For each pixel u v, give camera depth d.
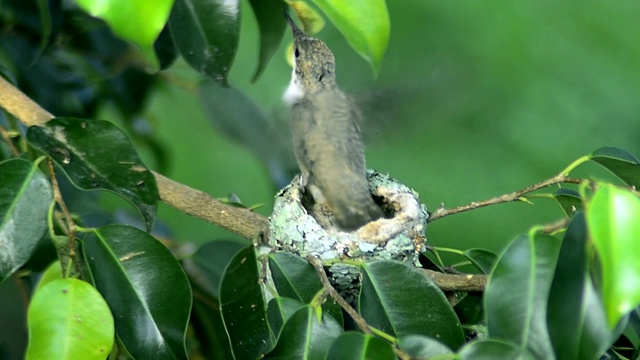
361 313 3.93
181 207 4.93
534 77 10.17
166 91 6.61
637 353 4.26
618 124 10.09
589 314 3.41
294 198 5.42
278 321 3.88
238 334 4.07
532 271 3.56
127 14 2.79
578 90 10.13
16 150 4.68
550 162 9.86
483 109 9.71
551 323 3.40
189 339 5.39
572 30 10.32
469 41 10.26
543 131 10.04
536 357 3.45
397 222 5.38
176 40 4.44
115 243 3.98
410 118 5.64
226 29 4.39
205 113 6.22
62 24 5.50
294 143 6.01
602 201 3.06
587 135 9.88
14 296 5.92
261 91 9.38
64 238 4.04
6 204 3.88
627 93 10.18
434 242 9.49
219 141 9.18
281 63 9.48
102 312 3.71
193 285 5.43
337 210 5.87
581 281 3.44
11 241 3.85
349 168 5.86
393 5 10.25
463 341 3.91
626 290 2.93
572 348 3.39
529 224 9.58
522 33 10.23
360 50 3.63
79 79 5.93
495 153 9.77
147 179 4.17
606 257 2.98
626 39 10.33
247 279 4.15
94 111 6.12
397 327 3.92
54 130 4.15
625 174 4.16
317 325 3.67
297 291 4.16
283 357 3.63
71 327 3.67
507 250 3.61
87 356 3.65
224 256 5.51
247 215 5.05
